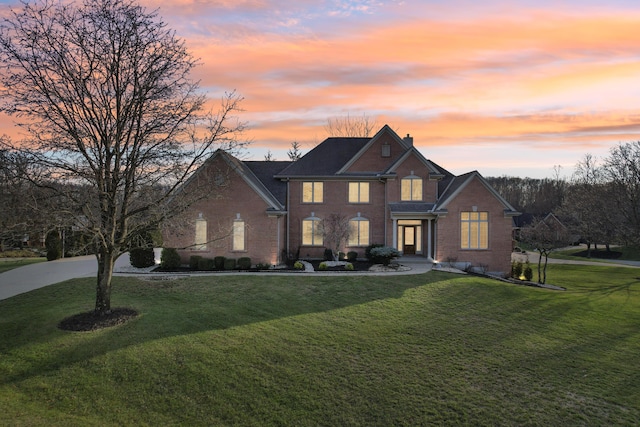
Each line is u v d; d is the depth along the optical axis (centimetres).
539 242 2828
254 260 2594
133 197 1398
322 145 3244
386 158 3061
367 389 1034
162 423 875
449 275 2339
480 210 2750
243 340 1276
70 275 2264
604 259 5394
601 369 1218
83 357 1109
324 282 2062
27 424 831
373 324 1498
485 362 1227
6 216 1137
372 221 3014
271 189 3042
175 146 1351
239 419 902
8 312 1505
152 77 1314
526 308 1839
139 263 2495
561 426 904
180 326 1345
